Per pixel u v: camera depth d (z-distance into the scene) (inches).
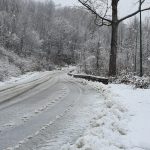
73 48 5093.5
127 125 294.4
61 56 5027.1
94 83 909.2
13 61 2133.4
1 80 1145.4
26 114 397.4
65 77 1520.7
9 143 266.4
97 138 241.9
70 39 5162.4
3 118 371.9
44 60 3764.8
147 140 244.8
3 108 446.9
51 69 3272.6
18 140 275.3
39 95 617.9
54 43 5068.9
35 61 3297.2
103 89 690.8
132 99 485.4
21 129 315.3
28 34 4399.6
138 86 727.7
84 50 2501.2
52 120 358.3
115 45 1050.7
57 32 5177.2
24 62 2556.6
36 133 298.5
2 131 307.6
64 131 305.0
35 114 397.1
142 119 322.0
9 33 3683.6
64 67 4318.4
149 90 646.5
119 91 623.5
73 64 4928.6
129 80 867.4
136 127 287.1
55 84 952.3
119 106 379.9
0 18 4202.8
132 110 377.4
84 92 682.8
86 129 302.5
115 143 236.5
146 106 408.2
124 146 232.1
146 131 272.1
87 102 504.4
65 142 267.3
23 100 538.0
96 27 1117.7
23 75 1669.5
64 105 473.4
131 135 260.5
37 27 5738.2
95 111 403.9
